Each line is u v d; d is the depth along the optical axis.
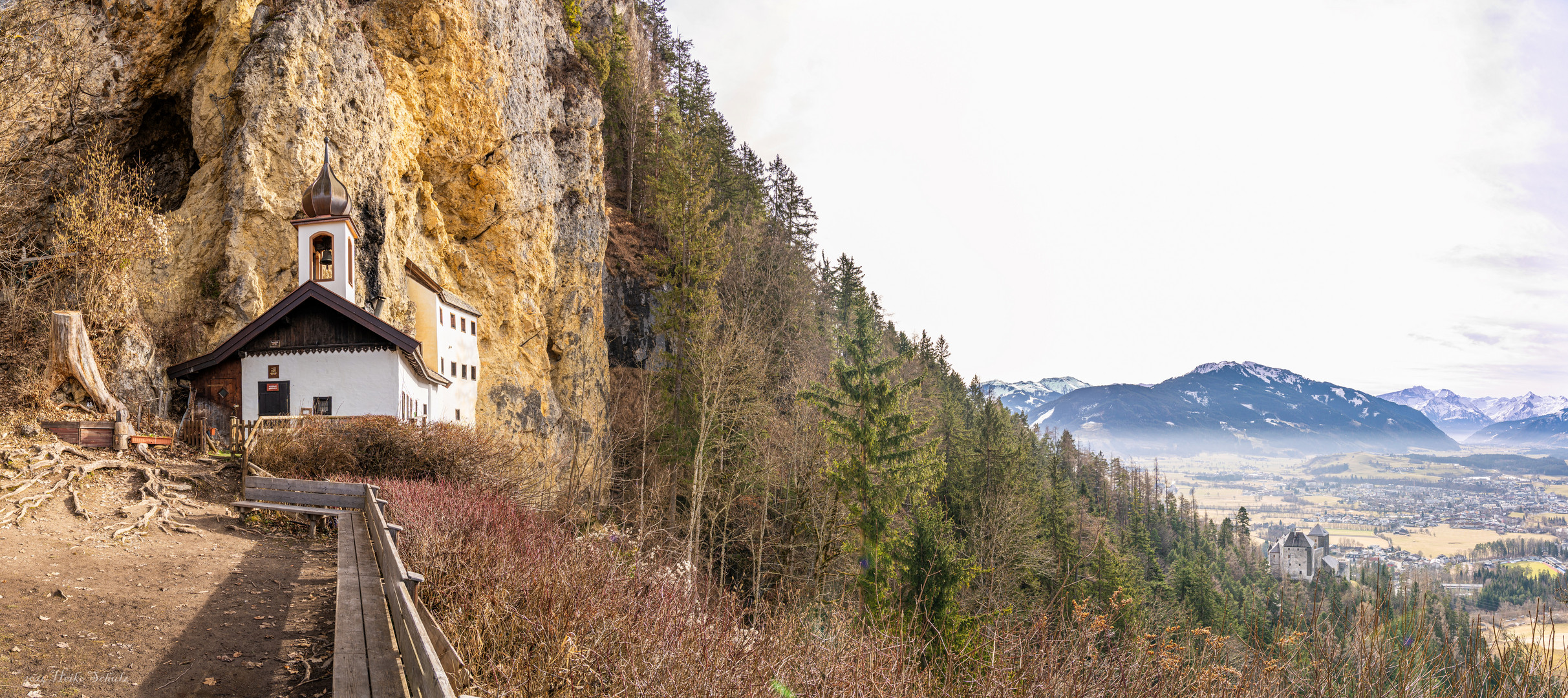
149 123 30.36
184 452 18.56
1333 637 8.94
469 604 8.70
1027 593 36.56
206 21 30.36
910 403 49.69
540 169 46.12
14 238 23.88
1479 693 8.00
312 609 10.06
